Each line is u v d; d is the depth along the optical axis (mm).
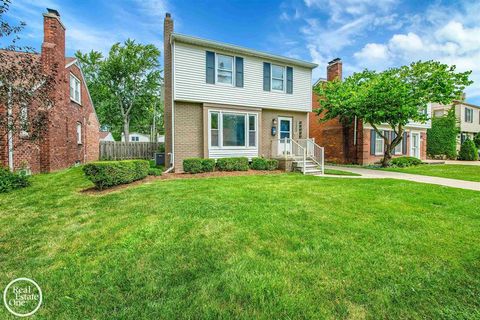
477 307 2055
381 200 5289
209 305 2076
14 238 3469
